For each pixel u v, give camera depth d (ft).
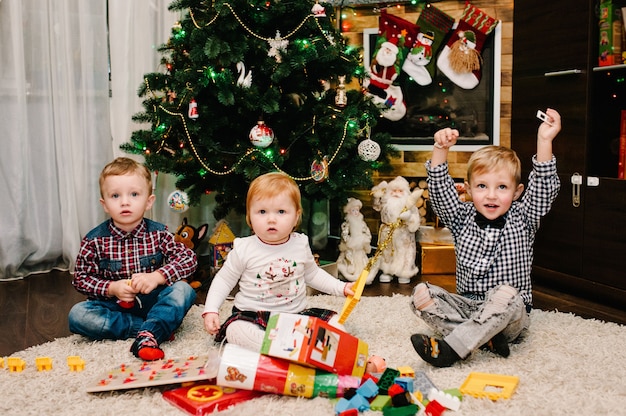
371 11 10.67
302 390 4.90
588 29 8.00
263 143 8.11
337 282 6.39
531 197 6.55
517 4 9.23
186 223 9.71
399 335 6.50
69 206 9.61
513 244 6.45
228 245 9.12
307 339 4.93
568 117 8.40
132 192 6.75
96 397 4.99
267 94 8.02
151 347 5.83
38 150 9.58
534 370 5.49
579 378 5.30
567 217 8.52
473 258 6.53
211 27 8.13
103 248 6.82
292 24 8.54
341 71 8.73
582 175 8.23
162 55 10.16
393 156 9.61
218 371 4.91
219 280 6.24
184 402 4.77
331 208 11.62
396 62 10.36
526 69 9.12
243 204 9.17
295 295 6.23
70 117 9.53
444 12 10.39
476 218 6.59
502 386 5.04
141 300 6.79
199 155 8.56
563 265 8.64
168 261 7.04
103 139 9.87
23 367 5.64
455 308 6.18
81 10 9.44
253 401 4.81
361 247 9.30
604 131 8.14
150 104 8.80
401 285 9.18
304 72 8.87
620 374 5.39
